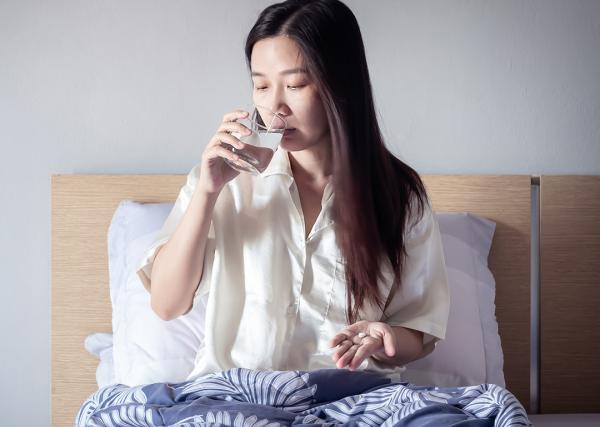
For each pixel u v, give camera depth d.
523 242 2.21
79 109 2.23
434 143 2.27
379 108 2.26
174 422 1.18
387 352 1.35
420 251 1.58
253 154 1.29
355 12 2.25
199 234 1.41
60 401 2.17
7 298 2.23
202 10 2.24
